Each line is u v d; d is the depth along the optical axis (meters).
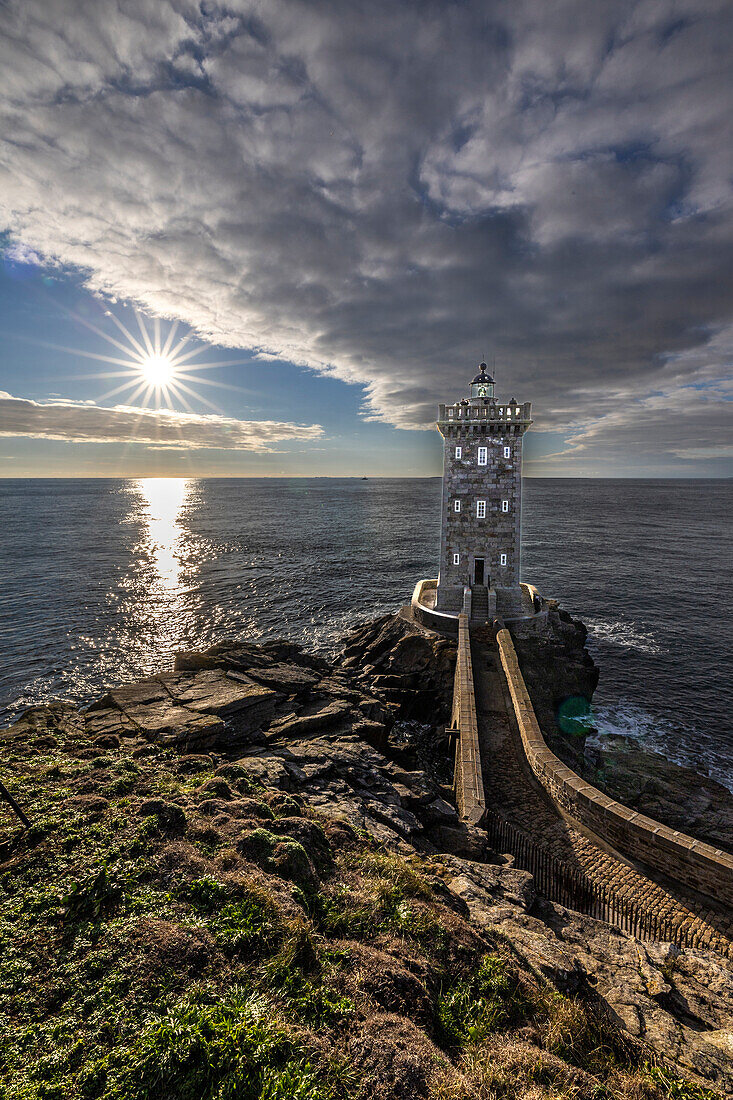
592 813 16.55
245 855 8.99
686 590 63.88
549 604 45.56
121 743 16.78
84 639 45.09
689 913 13.52
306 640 46.59
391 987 6.54
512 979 7.36
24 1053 5.15
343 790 15.59
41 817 9.59
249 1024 5.61
